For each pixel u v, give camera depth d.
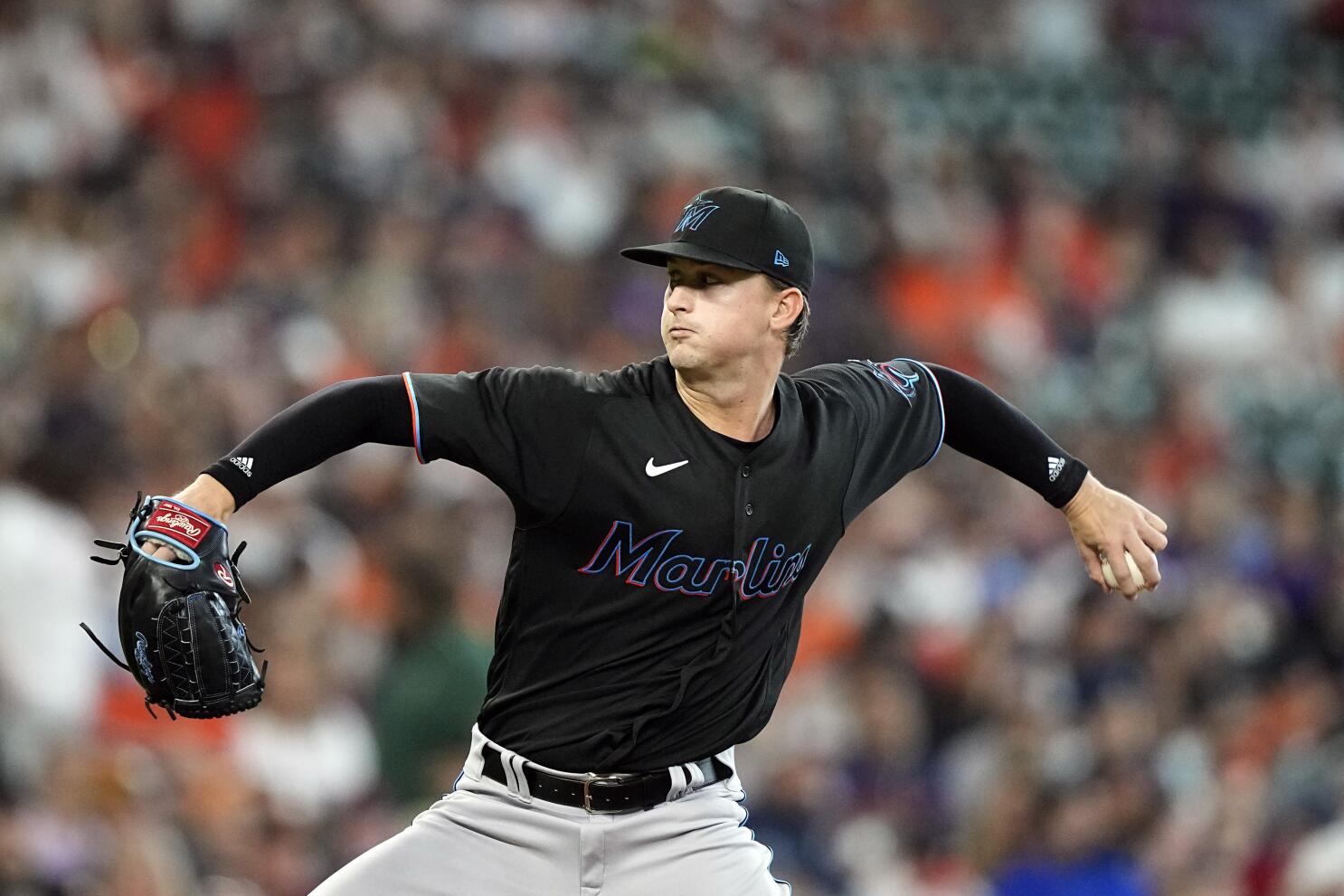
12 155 46.31
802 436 13.28
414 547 24.09
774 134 56.44
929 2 68.94
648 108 56.12
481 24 56.19
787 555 13.19
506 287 44.91
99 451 29.73
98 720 24.84
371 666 28.56
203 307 41.50
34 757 22.31
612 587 12.75
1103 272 59.47
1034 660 34.16
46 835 20.95
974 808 29.52
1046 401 50.84
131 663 12.24
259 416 36.75
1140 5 74.06
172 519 12.14
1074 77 67.81
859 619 35.25
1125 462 47.97
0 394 34.31
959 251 55.59
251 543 30.45
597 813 12.96
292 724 25.33
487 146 51.56
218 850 22.44
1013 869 28.30
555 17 58.00
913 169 58.34
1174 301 59.97
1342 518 45.84
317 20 52.66
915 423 14.23
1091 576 14.88
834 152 57.03
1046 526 43.00
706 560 12.77
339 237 45.28
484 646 24.22
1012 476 14.88
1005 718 31.30
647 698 12.86
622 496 12.60
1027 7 71.50
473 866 13.09
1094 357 54.84
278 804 23.69
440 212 47.56
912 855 30.06
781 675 13.70
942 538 41.38
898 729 31.84
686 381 12.95
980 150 61.38
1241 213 64.12
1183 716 33.94
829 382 13.91
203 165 47.72
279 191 46.25
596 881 13.02
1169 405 52.06
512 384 12.66
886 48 66.12
